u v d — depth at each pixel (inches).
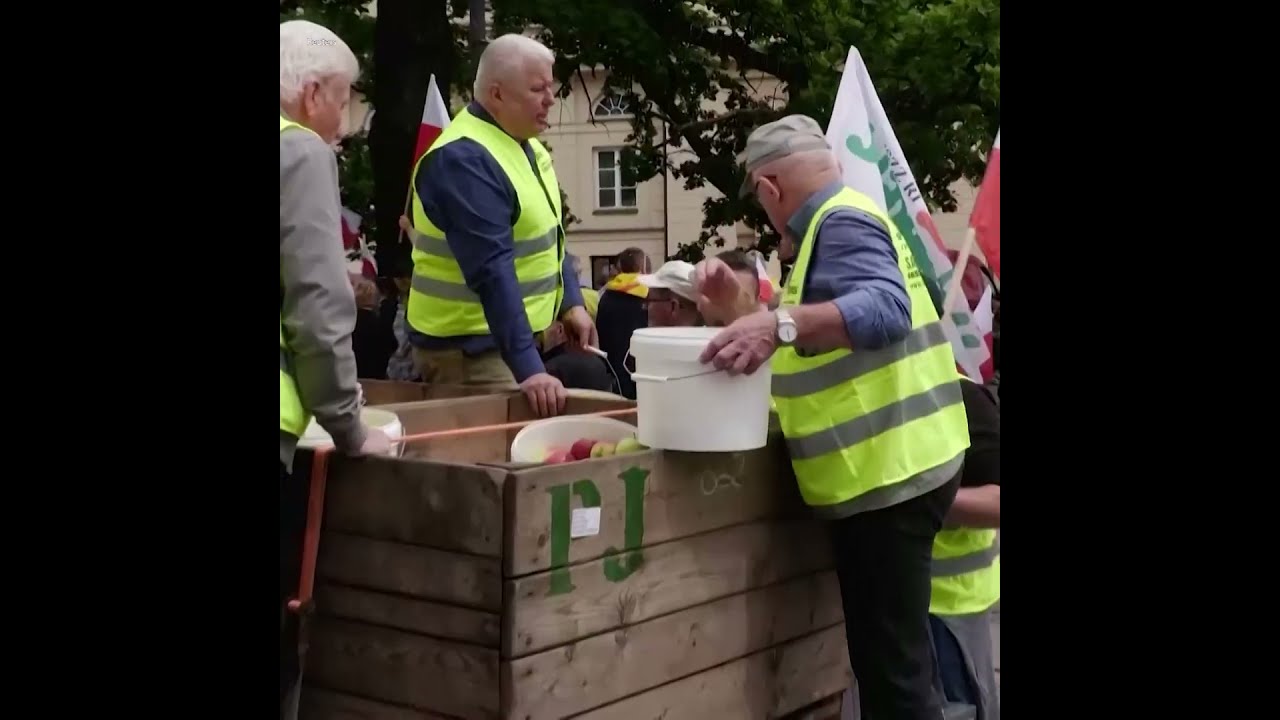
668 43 418.0
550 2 375.9
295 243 82.2
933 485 100.6
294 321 83.2
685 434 94.6
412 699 88.0
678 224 711.7
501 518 82.3
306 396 85.6
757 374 96.6
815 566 113.2
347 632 91.9
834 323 94.0
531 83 123.2
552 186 137.0
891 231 101.6
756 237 564.7
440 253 131.8
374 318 240.1
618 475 90.0
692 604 98.6
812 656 114.0
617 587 90.7
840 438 101.1
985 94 417.4
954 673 119.2
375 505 89.4
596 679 89.4
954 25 418.9
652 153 447.2
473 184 121.1
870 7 432.1
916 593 102.7
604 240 720.3
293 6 374.3
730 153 445.7
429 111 184.4
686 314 142.3
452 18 361.7
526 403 127.1
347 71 93.7
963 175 436.5
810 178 102.3
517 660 82.9
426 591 86.7
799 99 429.1
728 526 102.3
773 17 423.2
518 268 128.6
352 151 375.9
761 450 105.5
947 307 145.6
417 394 134.1
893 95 430.3
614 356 194.5
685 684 98.3
